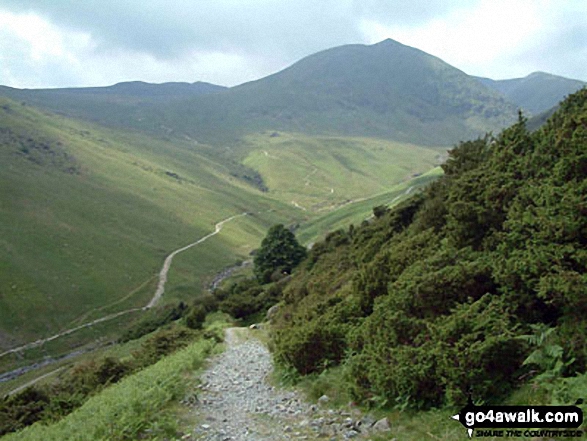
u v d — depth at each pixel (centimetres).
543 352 757
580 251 794
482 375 793
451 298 1038
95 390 2080
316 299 3178
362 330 1305
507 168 1307
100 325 10012
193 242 17038
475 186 1343
